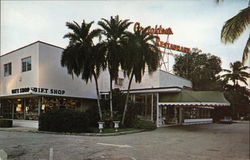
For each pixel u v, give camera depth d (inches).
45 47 860.0
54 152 385.1
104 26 824.9
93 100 1098.7
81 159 341.1
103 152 391.9
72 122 690.8
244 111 1886.1
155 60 837.2
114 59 790.5
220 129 893.2
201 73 1777.8
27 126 883.4
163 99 944.9
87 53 776.3
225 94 1727.4
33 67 848.3
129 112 888.9
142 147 450.9
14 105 1005.8
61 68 916.0
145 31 859.4
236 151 421.7
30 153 373.4
